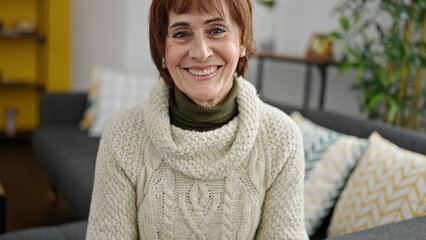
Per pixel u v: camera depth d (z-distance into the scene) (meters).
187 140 0.98
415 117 2.85
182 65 0.95
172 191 1.00
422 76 2.80
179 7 0.89
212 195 1.01
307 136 1.86
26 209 2.80
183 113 1.01
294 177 1.04
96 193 1.02
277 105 2.48
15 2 4.10
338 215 1.56
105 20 4.41
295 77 4.12
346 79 3.57
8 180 3.27
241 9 0.93
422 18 2.71
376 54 2.77
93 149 2.65
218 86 0.96
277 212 1.04
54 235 1.53
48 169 2.63
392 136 1.74
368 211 1.45
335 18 3.60
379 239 1.05
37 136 2.98
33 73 4.32
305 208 1.65
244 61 1.05
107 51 4.48
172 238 1.01
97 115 3.04
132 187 1.02
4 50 4.17
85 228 1.61
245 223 1.02
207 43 0.92
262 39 3.83
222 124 1.03
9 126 4.13
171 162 0.99
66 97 3.19
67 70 4.18
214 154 1.00
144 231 1.02
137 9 4.42
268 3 3.73
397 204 1.38
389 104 2.90
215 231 1.02
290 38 4.18
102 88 3.10
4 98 4.29
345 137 1.77
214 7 0.89
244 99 1.02
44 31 4.16
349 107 3.56
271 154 1.03
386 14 3.19
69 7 4.09
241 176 1.02
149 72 4.45
